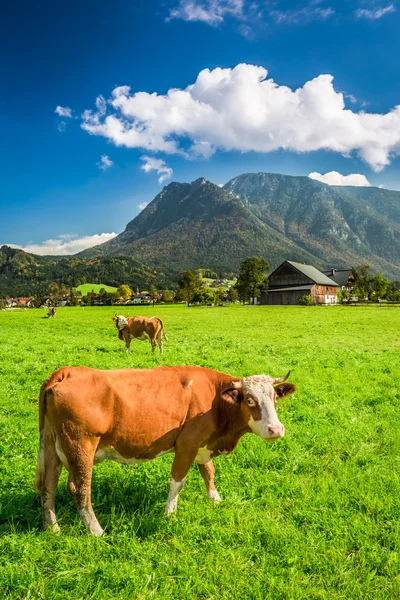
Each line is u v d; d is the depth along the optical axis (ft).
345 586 14.02
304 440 26.91
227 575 14.24
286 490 20.44
